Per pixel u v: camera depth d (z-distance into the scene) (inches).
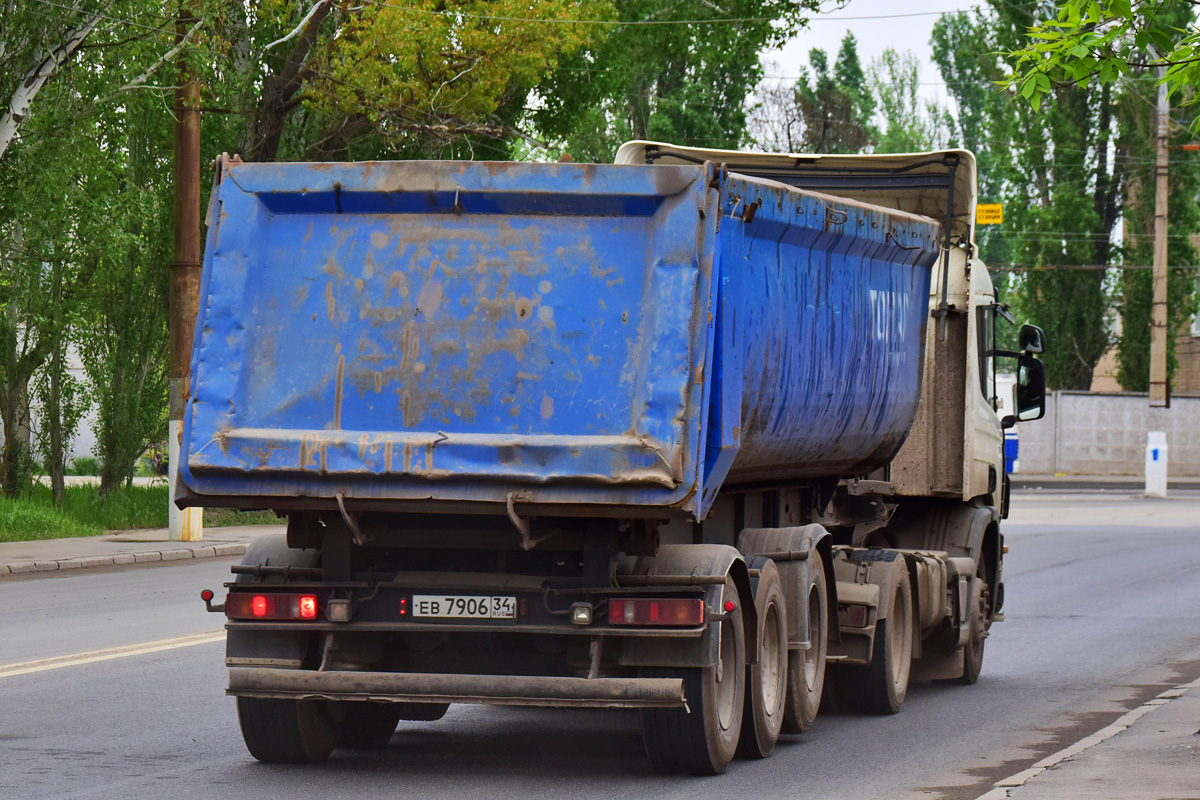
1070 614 1132.5
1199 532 1998.0
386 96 1934.1
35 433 2017.7
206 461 514.9
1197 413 3604.8
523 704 507.5
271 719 544.4
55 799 488.1
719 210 508.7
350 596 523.8
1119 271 3715.6
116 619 988.6
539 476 495.8
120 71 1568.7
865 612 677.9
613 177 510.6
